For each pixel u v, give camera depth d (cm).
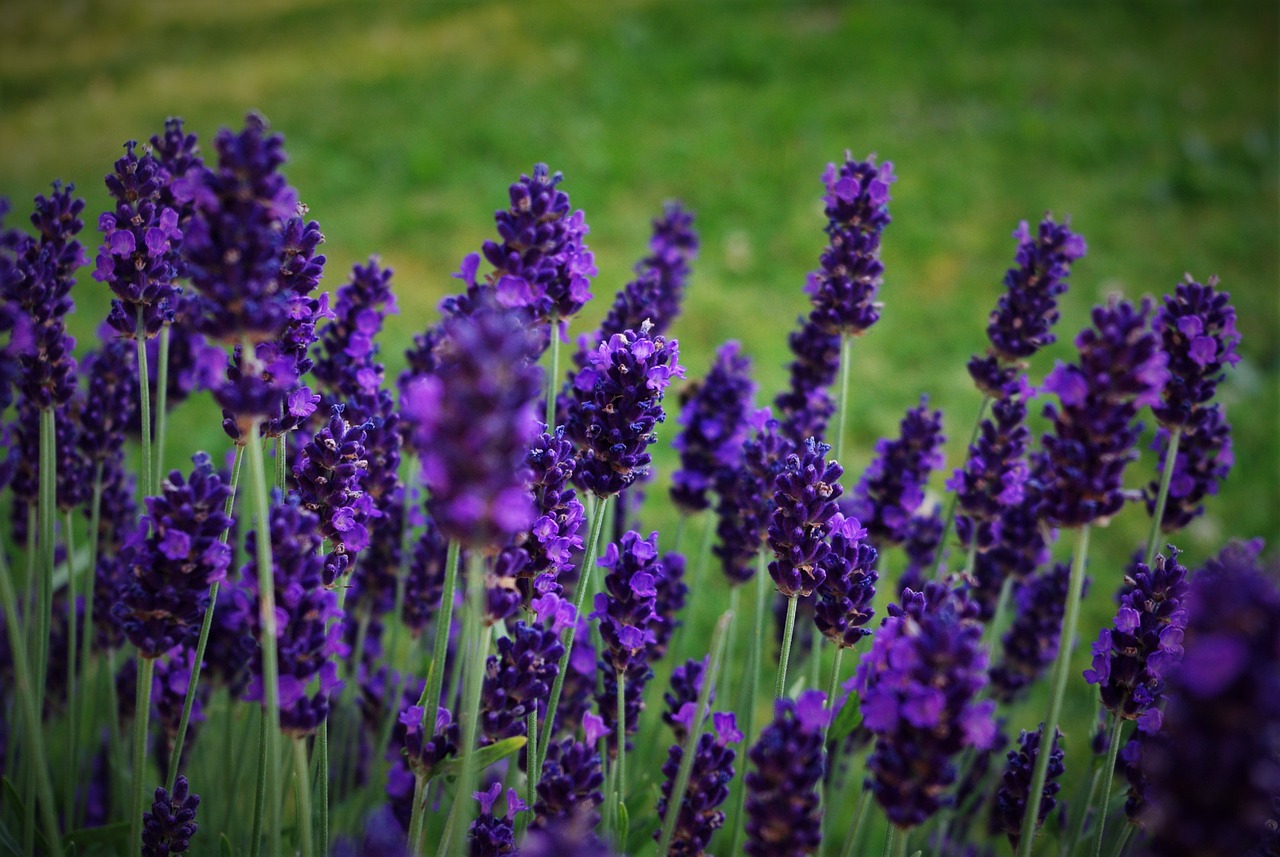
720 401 266
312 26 1178
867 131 927
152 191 202
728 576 271
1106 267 753
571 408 215
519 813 196
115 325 206
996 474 243
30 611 231
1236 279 748
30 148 889
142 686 173
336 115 955
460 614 264
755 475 232
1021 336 238
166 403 284
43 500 205
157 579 167
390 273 243
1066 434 164
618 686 199
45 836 205
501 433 128
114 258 201
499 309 200
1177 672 131
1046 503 169
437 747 177
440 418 129
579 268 217
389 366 590
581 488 206
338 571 191
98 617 248
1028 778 199
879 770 150
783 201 830
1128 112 962
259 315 152
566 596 250
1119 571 496
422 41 1120
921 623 152
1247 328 696
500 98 985
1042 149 904
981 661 146
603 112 962
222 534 209
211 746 267
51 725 275
